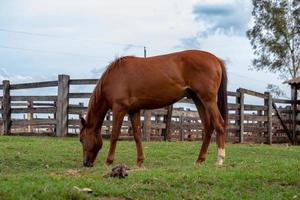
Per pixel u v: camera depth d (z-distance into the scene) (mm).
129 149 14539
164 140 19656
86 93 18594
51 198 6543
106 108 11086
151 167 10812
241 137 21672
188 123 20969
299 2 47594
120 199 6949
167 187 7555
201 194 7352
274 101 23750
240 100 21672
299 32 47781
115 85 10680
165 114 19641
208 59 10398
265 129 23062
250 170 9055
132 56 10844
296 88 24859
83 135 11164
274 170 9109
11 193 6555
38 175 8461
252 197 7281
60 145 14688
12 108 19812
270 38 48562
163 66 10461
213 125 10609
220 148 10312
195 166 9773
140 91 10516
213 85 10320
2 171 10188
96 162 11977
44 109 19156
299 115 24672
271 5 48062
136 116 10930
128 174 8438
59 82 18844
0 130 19859
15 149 13180
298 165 9719
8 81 19797
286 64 48656
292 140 24391
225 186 7863
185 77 10422
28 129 21594
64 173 9398
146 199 6980
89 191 7035
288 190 7707
